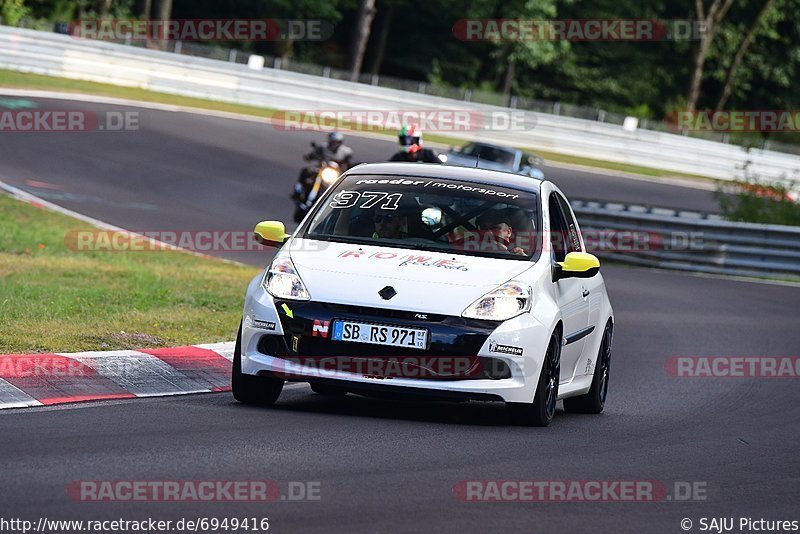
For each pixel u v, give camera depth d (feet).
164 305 141.38
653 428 100.42
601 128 512.22
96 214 238.68
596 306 110.22
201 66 463.01
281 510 62.34
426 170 107.04
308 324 90.94
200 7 645.51
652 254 266.77
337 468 72.95
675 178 493.36
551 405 96.63
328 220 101.09
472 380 90.53
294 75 475.31
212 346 114.62
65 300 134.41
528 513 65.72
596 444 89.20
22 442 73.92
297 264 94.53
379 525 60.75
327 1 652.89
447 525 61.72
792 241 257.55
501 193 104.01
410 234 99.14
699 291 223.30
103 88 430.20
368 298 91.09
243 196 293.84
